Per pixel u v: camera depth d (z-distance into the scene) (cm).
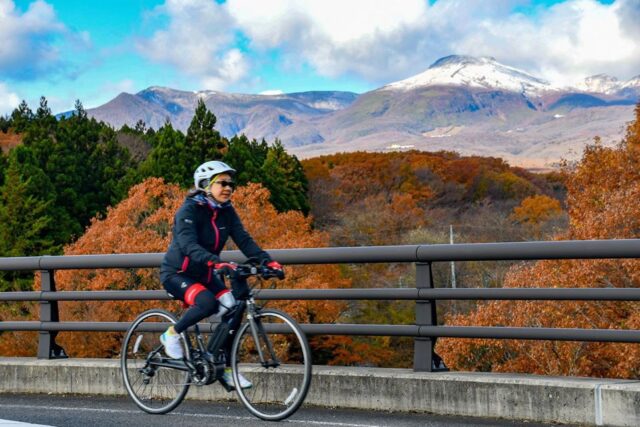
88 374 763
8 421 627
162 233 3369
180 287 633
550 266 2366
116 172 6294
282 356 726
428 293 657
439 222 9031
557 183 11800
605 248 581
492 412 610
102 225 3525
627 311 2044
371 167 10262
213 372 633
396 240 7444
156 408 670
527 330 619
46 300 811
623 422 560
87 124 6788
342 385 666
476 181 10856
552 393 588
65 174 5750
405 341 4612
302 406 678
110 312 2858
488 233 8425
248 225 3484
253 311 629
